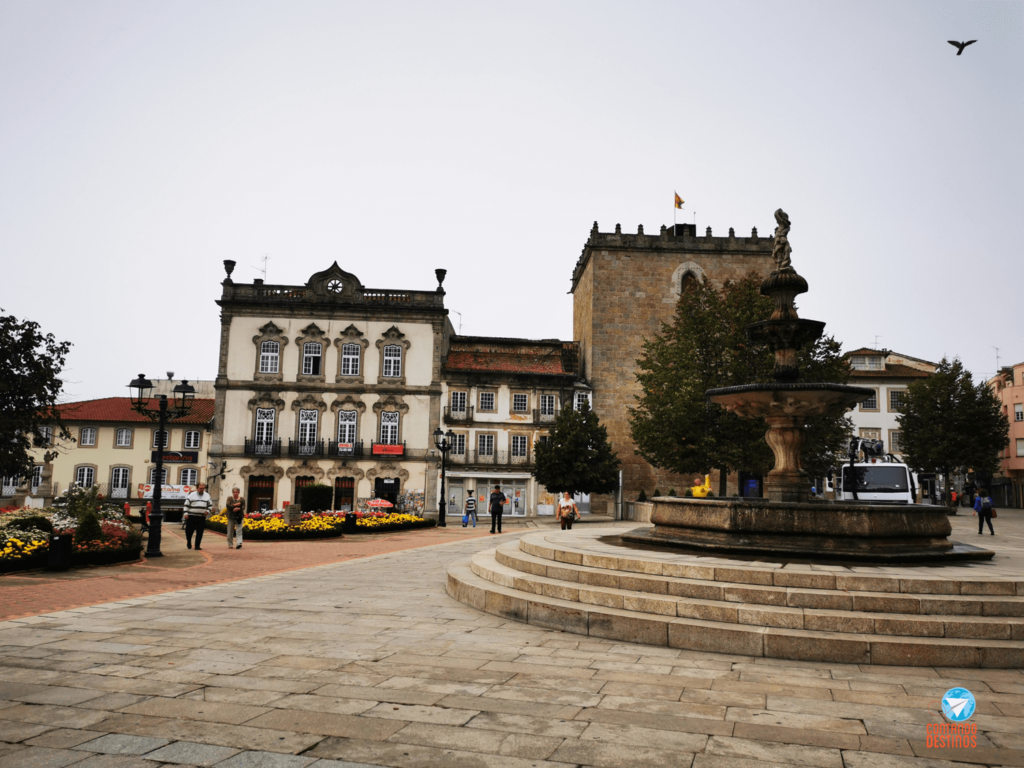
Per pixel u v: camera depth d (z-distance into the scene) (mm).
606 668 6789
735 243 49688
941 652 6887
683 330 34188
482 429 47125
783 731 5133
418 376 47062
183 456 51156
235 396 46000
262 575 14008
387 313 47281
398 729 5102
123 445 51531
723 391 13570
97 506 20359
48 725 5117
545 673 6602
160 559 17328
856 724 5289
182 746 4730
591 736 4996
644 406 35656
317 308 46938
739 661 7086
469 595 10273
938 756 4695
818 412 13133
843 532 9969
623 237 49562
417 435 46594
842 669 6797
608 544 11461
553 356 50719
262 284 47406
